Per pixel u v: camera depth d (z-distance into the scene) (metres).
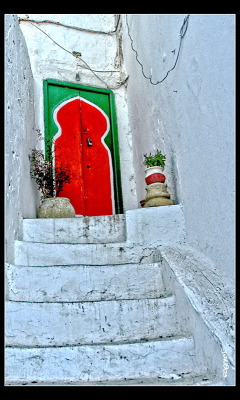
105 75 6.00
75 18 6.00
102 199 5.50
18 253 2.90
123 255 3.21
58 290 2.61
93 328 2.28
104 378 1.98
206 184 2.86
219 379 1.73
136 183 5.60
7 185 2.75
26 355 2.00
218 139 2.62
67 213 3.92
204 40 2.86
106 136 5.81
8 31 3.27
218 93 2.60
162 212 3.39
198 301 2.15
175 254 2.92
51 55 5.66
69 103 5.62
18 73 3.69
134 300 2.37
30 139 4.43
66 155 5.38
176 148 3.65
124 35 6.09
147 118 4.86
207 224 2.83
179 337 2.16
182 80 3.42
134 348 2.06
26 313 2.25
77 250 3.08
